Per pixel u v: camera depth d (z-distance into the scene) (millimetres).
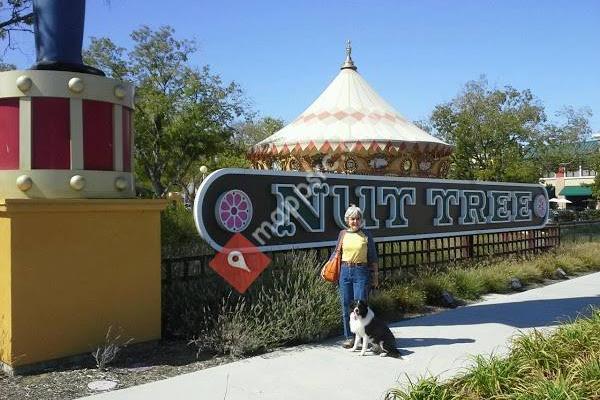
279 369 6215
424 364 6434
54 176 6410
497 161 34812
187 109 27094
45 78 6395
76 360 6336
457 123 36156
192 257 7816
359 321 6773
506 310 9531
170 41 28984
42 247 6094
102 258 6539
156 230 7020
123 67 28750
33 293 6023
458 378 5410
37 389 5484
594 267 15039
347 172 14883
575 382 4926
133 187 7219
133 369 6168
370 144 14656
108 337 6465
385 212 11062
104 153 6754
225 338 6789
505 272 12180
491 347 7141
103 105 6746
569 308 9656
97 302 6500
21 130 6387
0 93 6426
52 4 6891
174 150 26984
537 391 4676
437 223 12242
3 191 6422
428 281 10320
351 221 7273
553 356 5531
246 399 5305
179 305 7449
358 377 5961
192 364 6387
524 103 38875
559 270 13625
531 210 15453
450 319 8859
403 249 12812
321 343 7379
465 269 11867
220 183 8258
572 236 19469
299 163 15414
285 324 7324
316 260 9148
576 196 63781
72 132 6500
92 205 6391
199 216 7984
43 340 6094
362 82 17656
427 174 15891
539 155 42844
